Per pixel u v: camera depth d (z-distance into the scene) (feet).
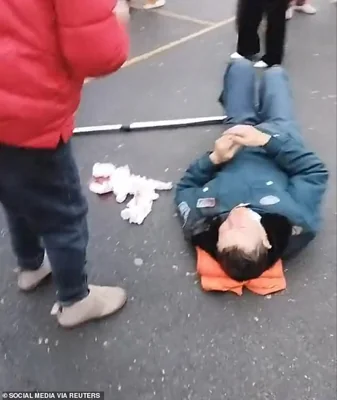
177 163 7.67
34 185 4.50
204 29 11.39
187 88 9.41
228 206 6.12
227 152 6.48
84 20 3.74
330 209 6.89
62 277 5.21
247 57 9.72
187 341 5.47
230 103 7.75
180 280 6.03
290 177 6.55
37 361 5.33
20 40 3.82
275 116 7.37
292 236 5.99
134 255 6.33
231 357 5.33
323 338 5.49
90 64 3.92
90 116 8.68
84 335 5.52
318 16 11.80
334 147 7.93
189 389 5.10
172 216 6.80
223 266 5.78
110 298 5.68
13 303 5.83
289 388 5.09
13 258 6.31
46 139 4.21
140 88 9.42
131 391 5.10
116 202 7.01
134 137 8.16
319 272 6.12
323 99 9.05
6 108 3.91
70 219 4.86
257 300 5.83
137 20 11.74
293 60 10.16
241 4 9.33
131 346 5.43
